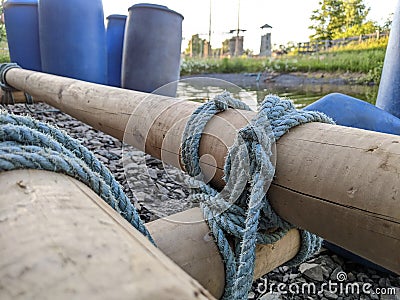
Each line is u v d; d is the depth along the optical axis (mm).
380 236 578
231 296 787
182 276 297
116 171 2336
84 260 294
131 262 297
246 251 707
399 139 611
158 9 4160
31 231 326
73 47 4480
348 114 1522
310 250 978
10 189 398
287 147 712
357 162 608
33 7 4879
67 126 3648
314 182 653
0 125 490
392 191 552
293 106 808
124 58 4410
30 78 3137
